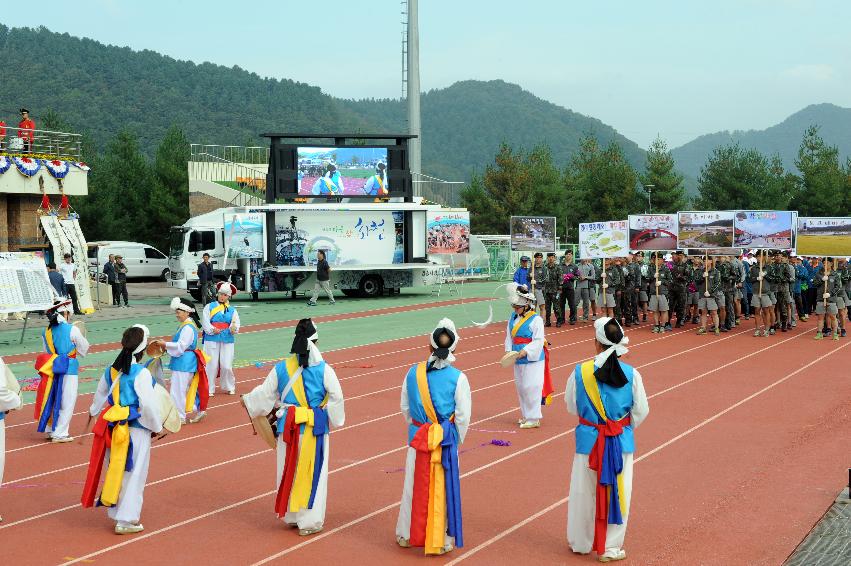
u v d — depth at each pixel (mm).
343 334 24953
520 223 28328
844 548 7910
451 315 30344
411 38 48781
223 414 14469
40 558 7898
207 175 55594
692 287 25719
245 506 9484
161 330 26125
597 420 7797
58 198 37562
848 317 27203
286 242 35844
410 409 8164
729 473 10484
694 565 7609
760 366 18766
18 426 13859
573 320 27312
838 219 25047
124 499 8547
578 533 7895
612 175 71438
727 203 67562
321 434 8578
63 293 29812
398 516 9086
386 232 37156
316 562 7777
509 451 11719
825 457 11180
